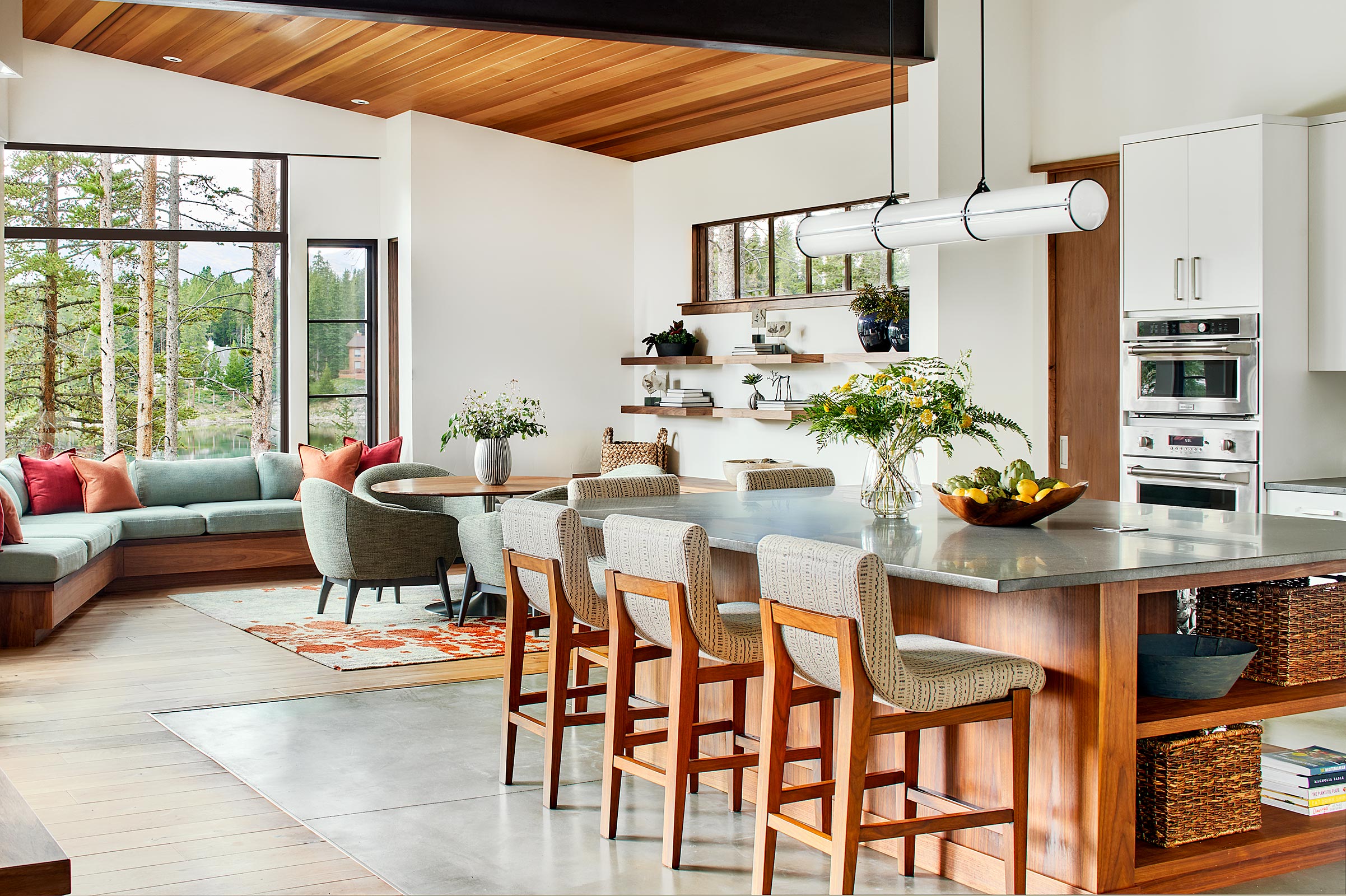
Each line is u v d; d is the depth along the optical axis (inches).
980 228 171.9
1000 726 126.7
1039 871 124.1
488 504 294.5
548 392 376.8
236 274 362.9
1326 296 206.2
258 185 361.4
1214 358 209.2
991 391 255.3
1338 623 140.3
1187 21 232.5
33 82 336.2
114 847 138.9
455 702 205.6
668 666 172.7
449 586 294.0
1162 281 217.8
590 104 325.4
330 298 373.7
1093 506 174.9
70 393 348.5
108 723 191.6
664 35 221.3
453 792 159.3
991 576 111.4
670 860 133.6
